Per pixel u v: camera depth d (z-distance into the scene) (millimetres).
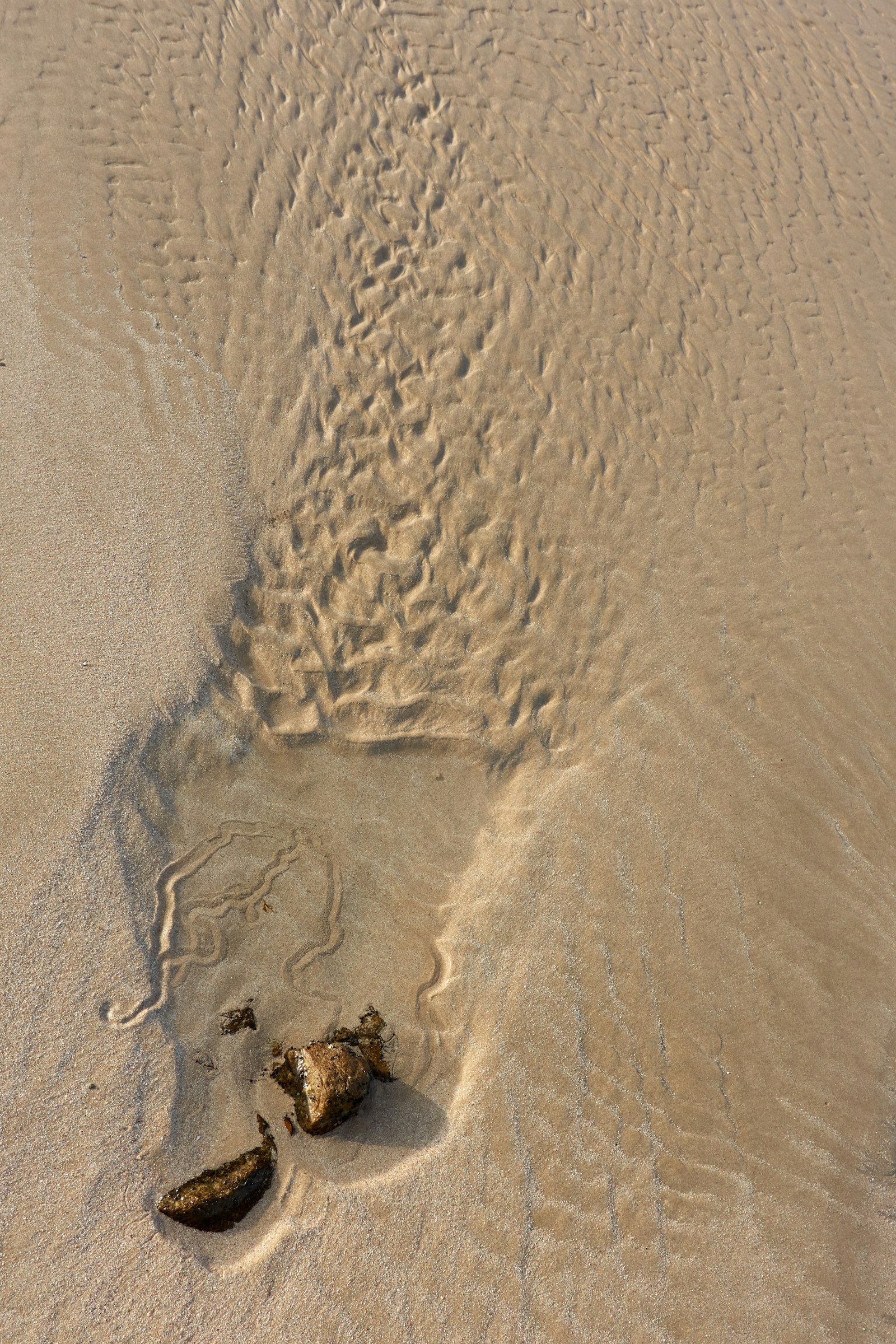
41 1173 3668
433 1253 3900
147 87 6270
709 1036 4660
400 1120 4203
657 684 5605
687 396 6633
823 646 5965
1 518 4820
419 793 5070
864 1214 4449
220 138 6250
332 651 5180
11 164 5789
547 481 6020
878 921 5125
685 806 5262
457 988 4547
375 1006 4457
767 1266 4246
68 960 3990
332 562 5387
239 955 4383
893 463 6871
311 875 4688
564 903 4855
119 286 5660
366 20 7070
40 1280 3529
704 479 6375
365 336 6051
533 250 6742
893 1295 4340
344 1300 3748
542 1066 4406
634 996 4680
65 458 5070
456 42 7316
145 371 5461
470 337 6285
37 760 4281
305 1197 3932
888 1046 4809
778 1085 4621
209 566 5062
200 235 5938
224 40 6590
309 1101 3984
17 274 5512
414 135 6836
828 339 7285
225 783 4730
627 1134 4352
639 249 7082
